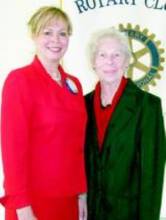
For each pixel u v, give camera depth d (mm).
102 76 1809
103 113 1827
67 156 1579
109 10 2008
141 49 2025
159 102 1911
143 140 1801
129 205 1832
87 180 1838
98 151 1824
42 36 1593
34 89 1507
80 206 1776
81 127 1646
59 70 1681
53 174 1558
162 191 1983
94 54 1798
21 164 1471
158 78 2033
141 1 2012
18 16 1969
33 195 1541
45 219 1582
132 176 1821
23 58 1982
